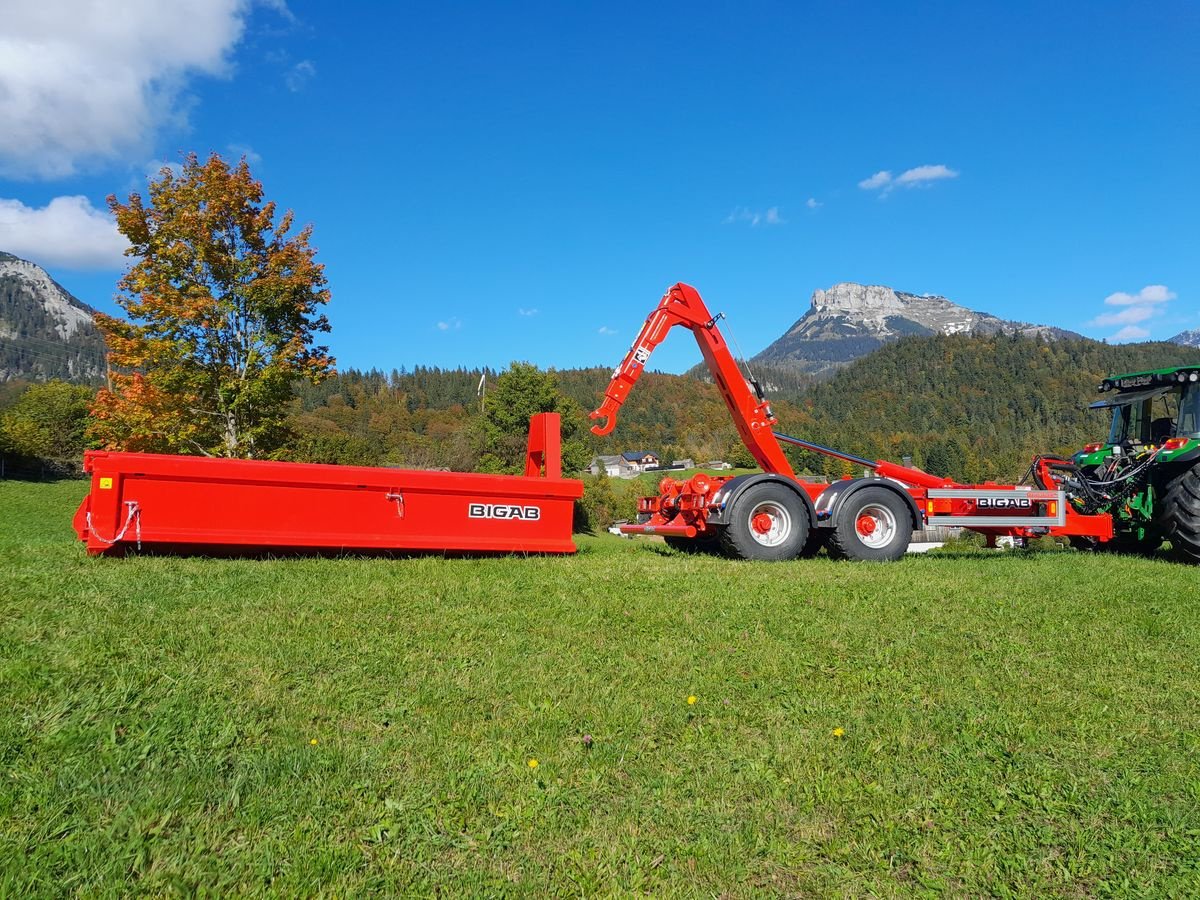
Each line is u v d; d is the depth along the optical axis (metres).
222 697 4.11
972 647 5.55
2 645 4.60
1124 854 3.07
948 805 3.39
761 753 3.79
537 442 10.18
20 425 52.75
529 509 9.39
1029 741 4.01
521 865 2.86
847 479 10.30
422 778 3.41
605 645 5.32
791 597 6.89
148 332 18.58
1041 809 3.39
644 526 10.68
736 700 4.45
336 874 2.73
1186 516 10.28
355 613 5.82
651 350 10.92
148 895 2.58
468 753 3.65
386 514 8.68
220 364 19.39
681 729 4.04
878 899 2.78
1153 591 7.59
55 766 3.29
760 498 9.72
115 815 2.99
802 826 3.20
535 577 7.50
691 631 5.72
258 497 8.16
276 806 3.10
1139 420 12.01
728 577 7.83
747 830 3.13
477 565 8.22
